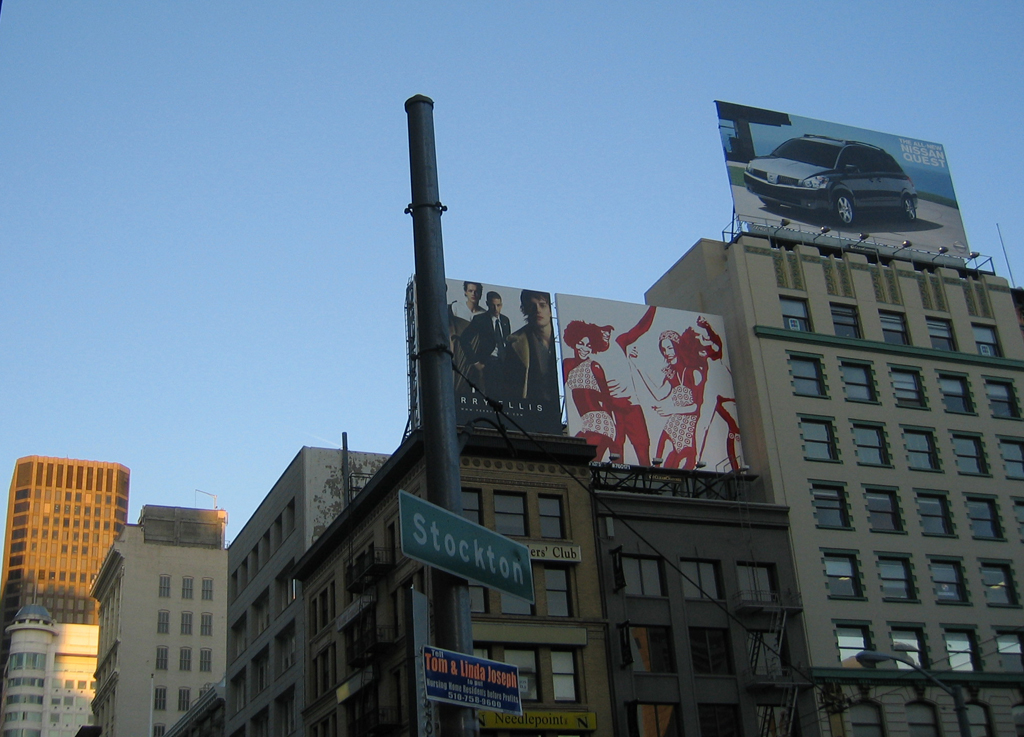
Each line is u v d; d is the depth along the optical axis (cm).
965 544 6681
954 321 7475
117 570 14488
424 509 1273
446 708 1270
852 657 6056
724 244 7419
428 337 1358
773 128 7656
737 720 5666
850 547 6388
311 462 7831
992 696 6234
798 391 6788
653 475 6388
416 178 1419
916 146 8100
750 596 6006
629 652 5547
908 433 6919
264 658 8450
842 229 7562
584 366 6544
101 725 14138
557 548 5688
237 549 9431
